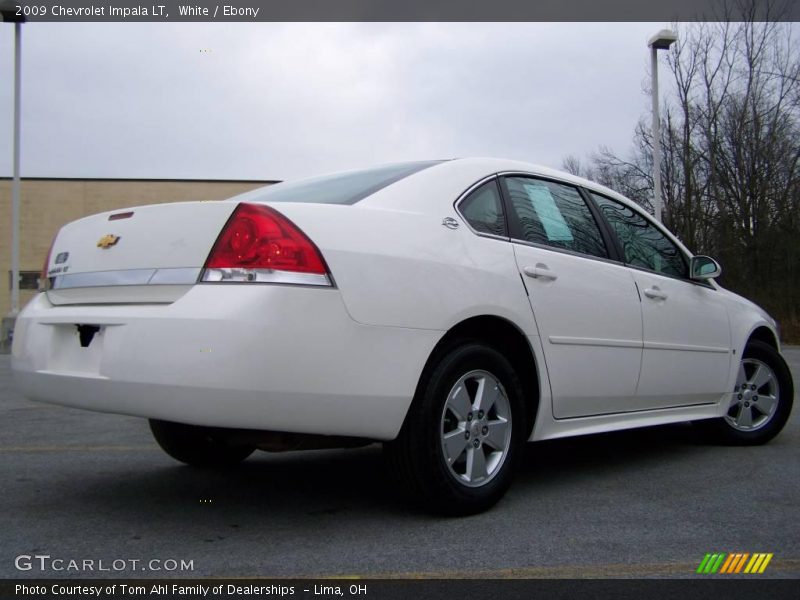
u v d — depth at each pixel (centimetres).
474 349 343
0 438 541
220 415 280
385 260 315
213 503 366
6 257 2745
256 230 291
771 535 323
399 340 312
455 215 359
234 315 280
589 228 439
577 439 554
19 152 1864
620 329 422
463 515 342
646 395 444
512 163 413
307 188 382
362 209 326
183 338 282
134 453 487
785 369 543
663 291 464
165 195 2662
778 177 2591
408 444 322
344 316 297
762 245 2588
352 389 298
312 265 294
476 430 345
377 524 332
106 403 303
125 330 296
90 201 2708
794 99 2573
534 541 312
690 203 2741
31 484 405
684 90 2730
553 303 382
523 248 381
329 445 323
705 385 489
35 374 335
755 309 557
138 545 304
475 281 345
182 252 301
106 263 325
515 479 423
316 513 349
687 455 495
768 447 525
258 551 297
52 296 353
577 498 380
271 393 282
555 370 381
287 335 284
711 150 2700
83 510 354
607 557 295
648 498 382
